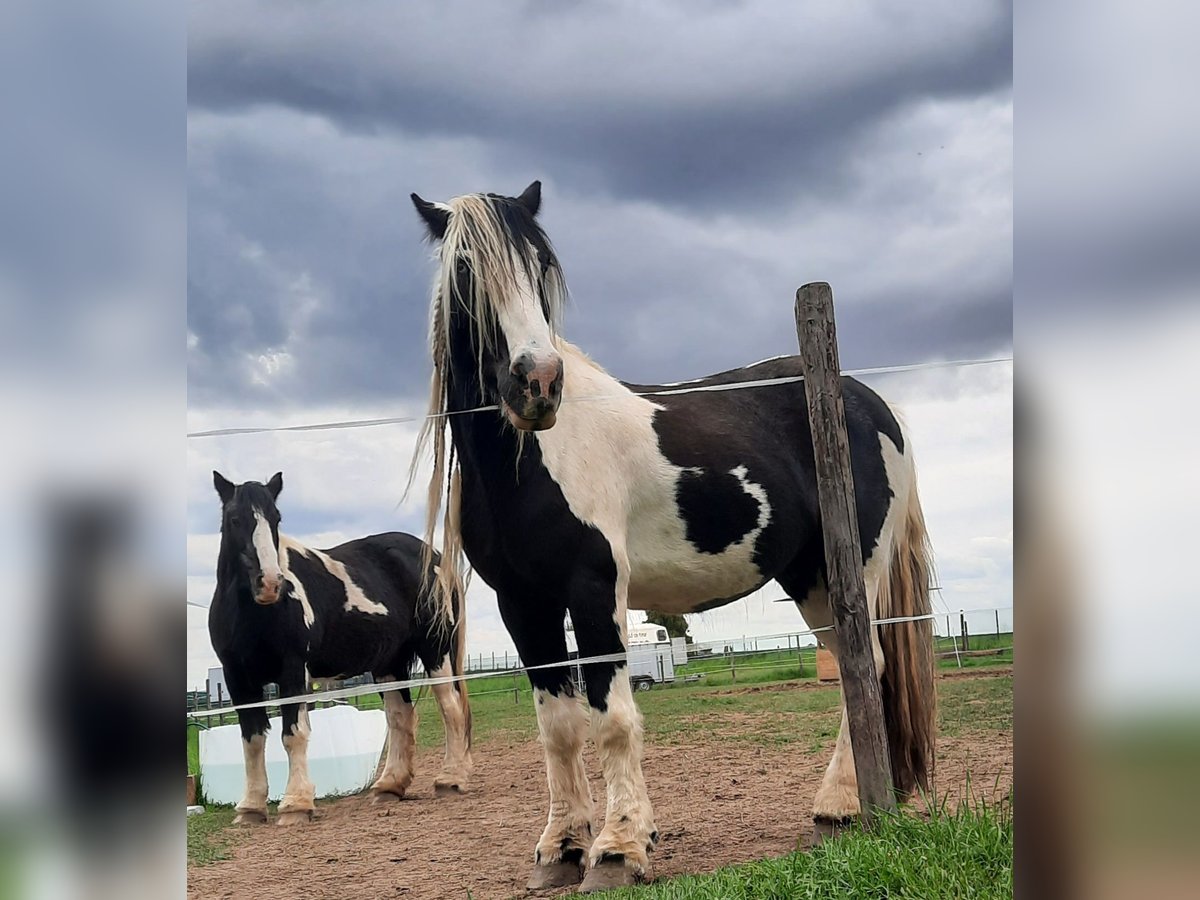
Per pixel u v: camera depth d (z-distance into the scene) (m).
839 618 4.49
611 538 4.98
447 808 7.70
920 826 4.12
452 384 5.02
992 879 3.58
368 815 7.63
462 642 8.72
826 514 4.50
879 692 4.48
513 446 4.88
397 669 9.05
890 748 5.29
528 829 6.62
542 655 5.14
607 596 4.93
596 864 4.61
